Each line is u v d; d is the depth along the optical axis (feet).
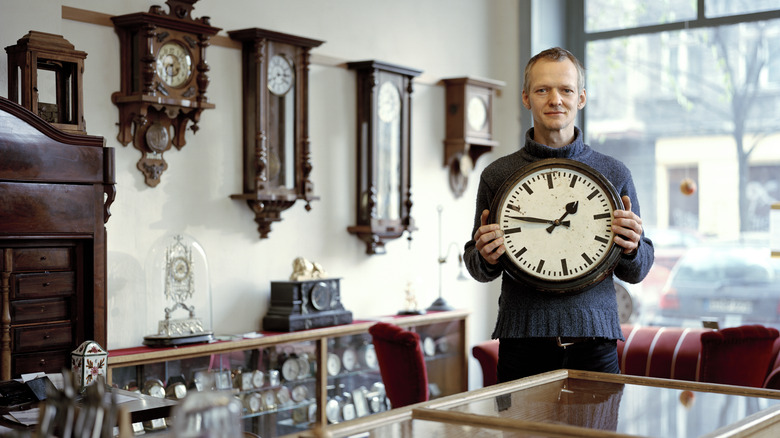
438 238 19.57
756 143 19.26
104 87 13.10
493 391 5.90
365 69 17.19
